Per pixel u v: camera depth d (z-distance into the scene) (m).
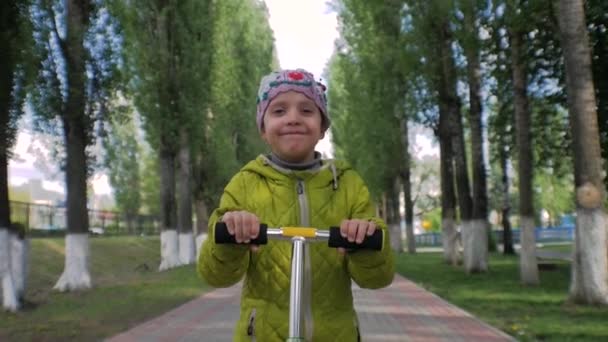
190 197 28.16
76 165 15.97
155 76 24.27
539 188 65.69
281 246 2.59
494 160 23.88
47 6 15.04
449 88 20.92
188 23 25.08
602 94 15.90
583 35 11.70
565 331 9.06
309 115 2.65
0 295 13.00
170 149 25.80
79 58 15.34
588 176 11.60
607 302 11.46
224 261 2.46
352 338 2.59
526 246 16.03
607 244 11.64
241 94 38.09
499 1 14.88
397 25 24.61
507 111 19.94
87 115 15.89
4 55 11.51
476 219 20.31
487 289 15.43
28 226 31.75
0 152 12.09
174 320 11.08
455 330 9.70
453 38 19.16
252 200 2.70
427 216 89.56
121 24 16.19
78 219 16.09
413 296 14.50
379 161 35.09
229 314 11.89
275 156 2.76
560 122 19.44
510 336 8.99
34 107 15.20
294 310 2.30
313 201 2.66
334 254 2.62
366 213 2.71
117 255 31.19
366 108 31.89
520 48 15.49
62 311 12.03
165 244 25.88
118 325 10.41
